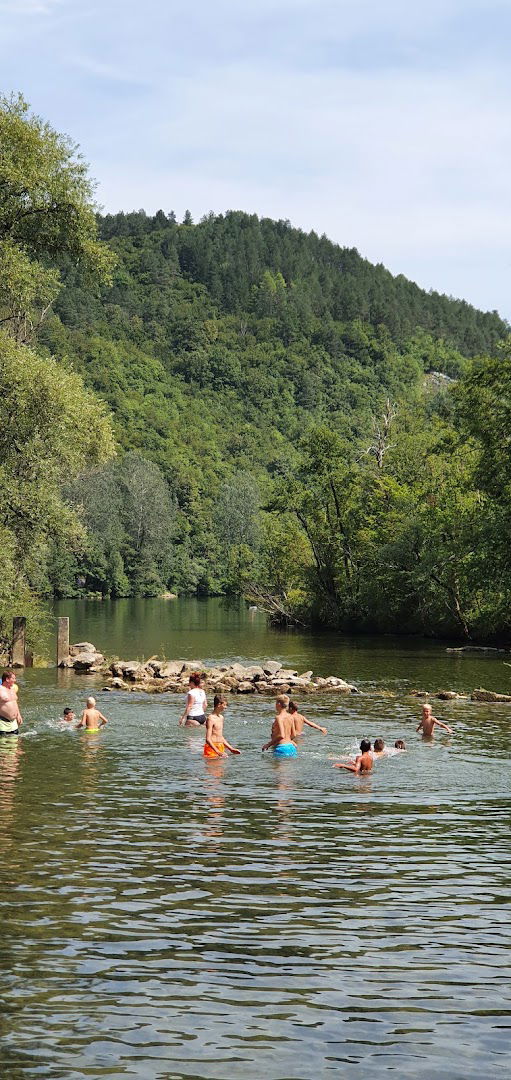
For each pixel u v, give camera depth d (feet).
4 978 30.86
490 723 89.30
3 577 134.51
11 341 123.65
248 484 573.74
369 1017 28.76
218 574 522.47
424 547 210.18
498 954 33.73
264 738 81.00
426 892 40.63
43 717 91.30
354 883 41.70
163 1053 26.40
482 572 178.19
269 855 45.91
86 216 129.90
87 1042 26.89
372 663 150.71
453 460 229.25
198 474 620.08
